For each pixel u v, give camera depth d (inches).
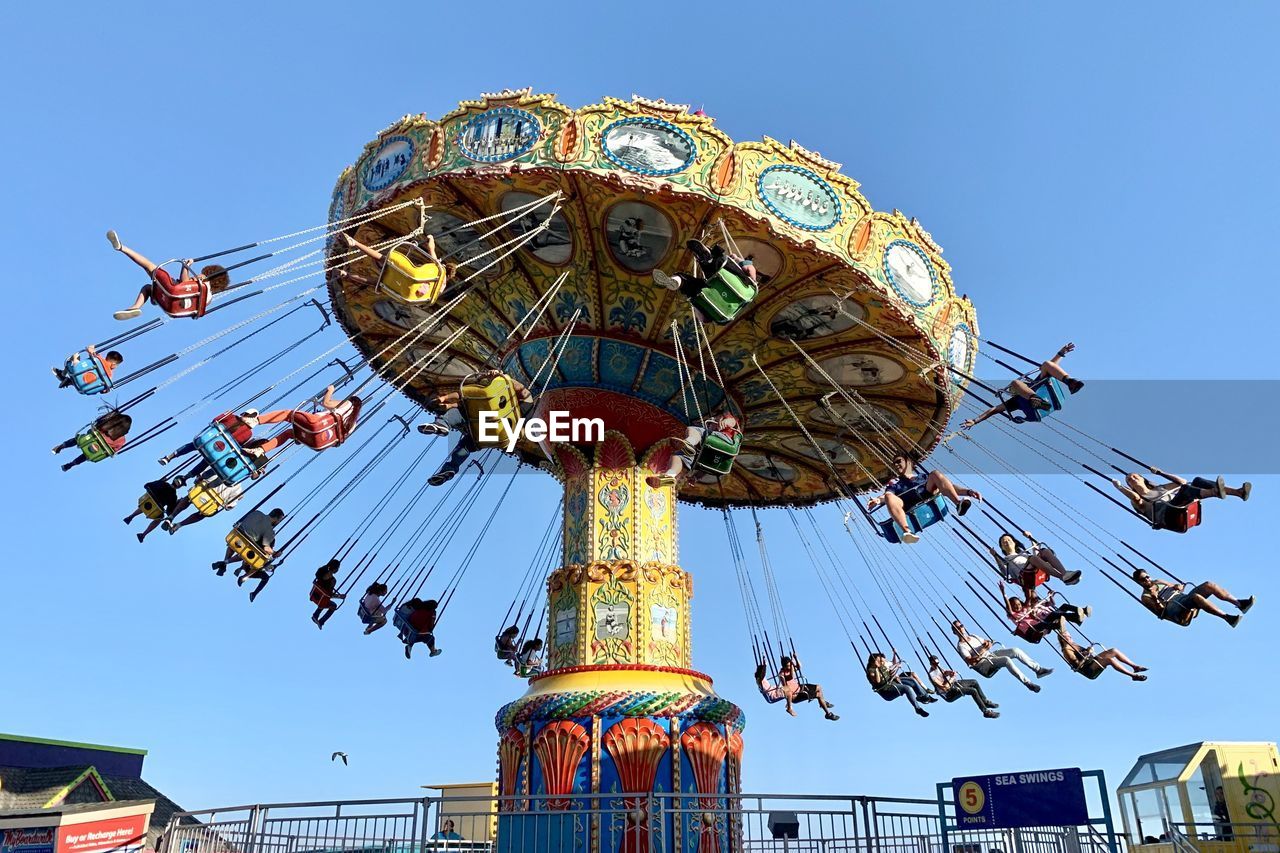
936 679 668.1
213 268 504.1
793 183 531.8
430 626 652.7
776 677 731.4
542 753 554.6
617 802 531.8
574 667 582.6
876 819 453.7
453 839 579.8
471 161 527.5
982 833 462.9
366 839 447.5
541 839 530.6
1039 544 608.1
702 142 519.2
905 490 607.8
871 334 608.4
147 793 1269.7
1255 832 599.5
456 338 685.3
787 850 476.7
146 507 569.0
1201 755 633.6
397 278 512.1
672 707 562.6
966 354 636.1
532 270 605.6
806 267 555.5
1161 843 641.0
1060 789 422.6
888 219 554.3
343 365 606.9
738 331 617.6
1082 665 597.9
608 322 621.6
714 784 564.1
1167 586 561.9
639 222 545.6
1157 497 550.0
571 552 630.5
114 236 472.4
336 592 676.7
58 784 1138.0
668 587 616.7
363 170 579.5
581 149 512.4
